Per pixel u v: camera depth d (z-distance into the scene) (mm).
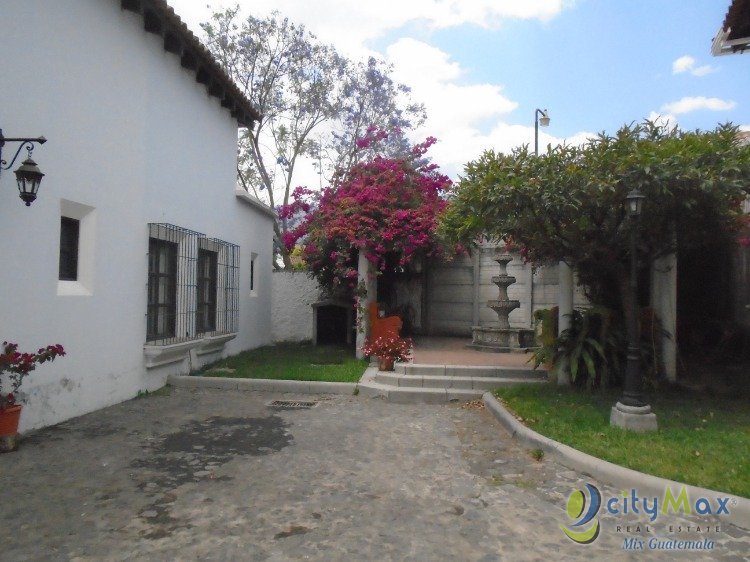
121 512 3969
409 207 11086
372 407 7773
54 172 6074
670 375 8180
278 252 20156
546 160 6523
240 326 12062
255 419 6871
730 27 8336
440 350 11555
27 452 5270
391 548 3527
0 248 5371
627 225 7199
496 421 6980
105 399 7141
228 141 11180
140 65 7805
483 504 4281
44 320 5969
